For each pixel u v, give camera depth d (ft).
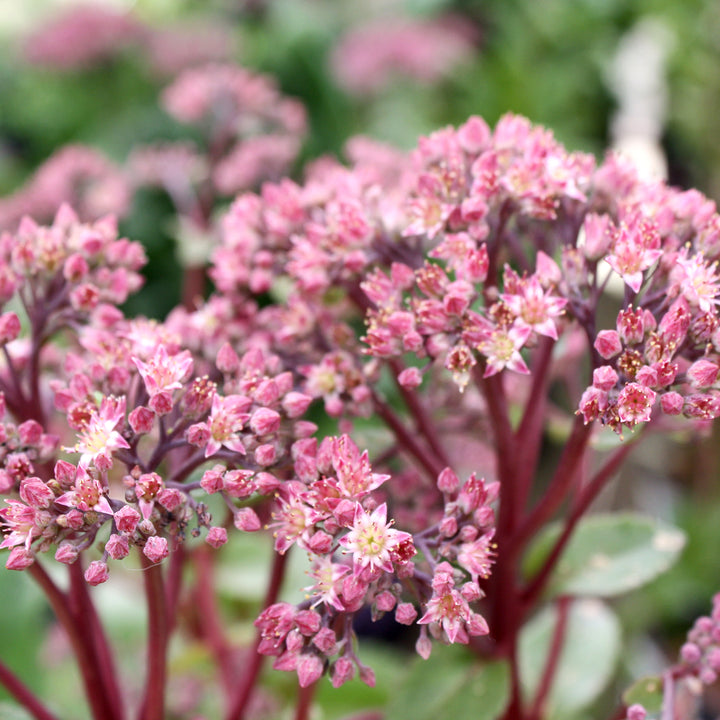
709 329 1.09
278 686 1.46
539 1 3.60
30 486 1.06
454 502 1.10
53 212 1.71
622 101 3.30
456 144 1.18
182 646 1.48
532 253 1.28
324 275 1.18
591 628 1.45
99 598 1.55
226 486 1.08
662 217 1.13
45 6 3.93
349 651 1.07
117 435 1.07
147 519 1.06
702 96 2.91
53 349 1.25
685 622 2.27
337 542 1.07
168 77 2.97
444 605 1.06
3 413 1.11
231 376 1.14
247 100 1.73
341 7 3.81
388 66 2.93
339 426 1.18
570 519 1.21
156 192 2.67
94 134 3.17
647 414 1.07
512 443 1.17
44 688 1.40
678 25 3.20
